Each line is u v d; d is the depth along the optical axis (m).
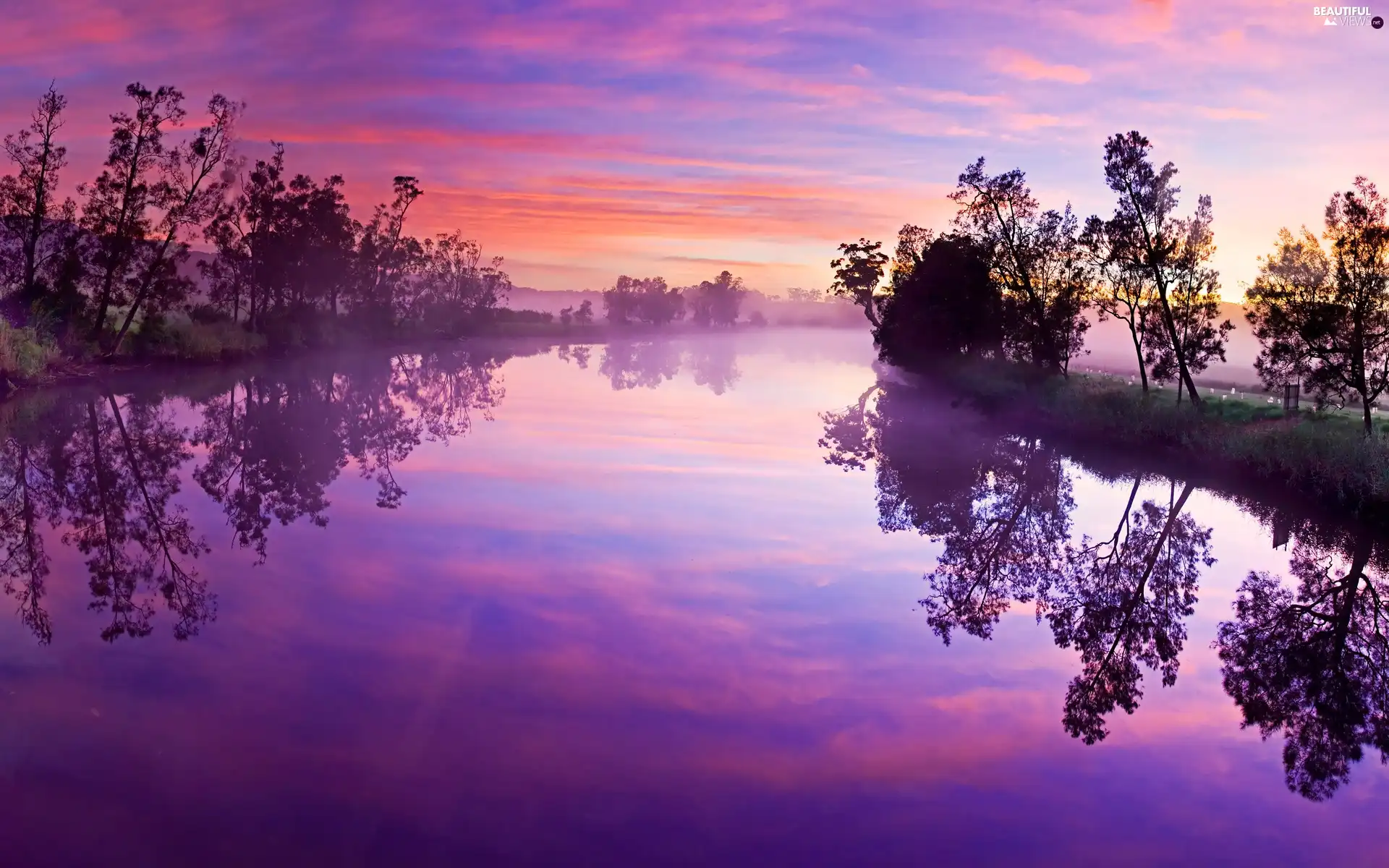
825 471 18.28
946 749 6.62
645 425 24.70
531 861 4.98
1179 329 24.20
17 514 13.38
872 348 91.12
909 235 44.62
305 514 13.52
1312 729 7.27
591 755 6.28
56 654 7.89
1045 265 32.91
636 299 111.38
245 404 27.72
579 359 56.84
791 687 7.61
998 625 9.55
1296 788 6.23
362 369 42.44
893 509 15.02
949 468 19.38
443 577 10.38
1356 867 5.20
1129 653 8.93
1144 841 5.49
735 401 32.06
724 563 11.32
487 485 15.92
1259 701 7.81
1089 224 26.08
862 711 7.21
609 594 9.95
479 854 5.03
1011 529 14.04
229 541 11.92
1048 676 8.18
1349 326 17.11
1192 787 6.21
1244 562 12.50
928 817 5.66
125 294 35.50
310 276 52.22
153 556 11.17
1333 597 10.96
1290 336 17.78
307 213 50.62
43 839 5.04
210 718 6.67
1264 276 17.98
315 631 8.58
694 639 8.66
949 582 11.05
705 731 6.73
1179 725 7.25
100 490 15.09
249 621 8.84
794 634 8.95
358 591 9.84
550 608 9.39
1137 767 6.47
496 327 78.94
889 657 8.45
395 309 67.62
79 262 33.41
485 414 26.84
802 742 6.61
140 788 5.64
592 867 4.92
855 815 5.64
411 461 18.41
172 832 5.15
